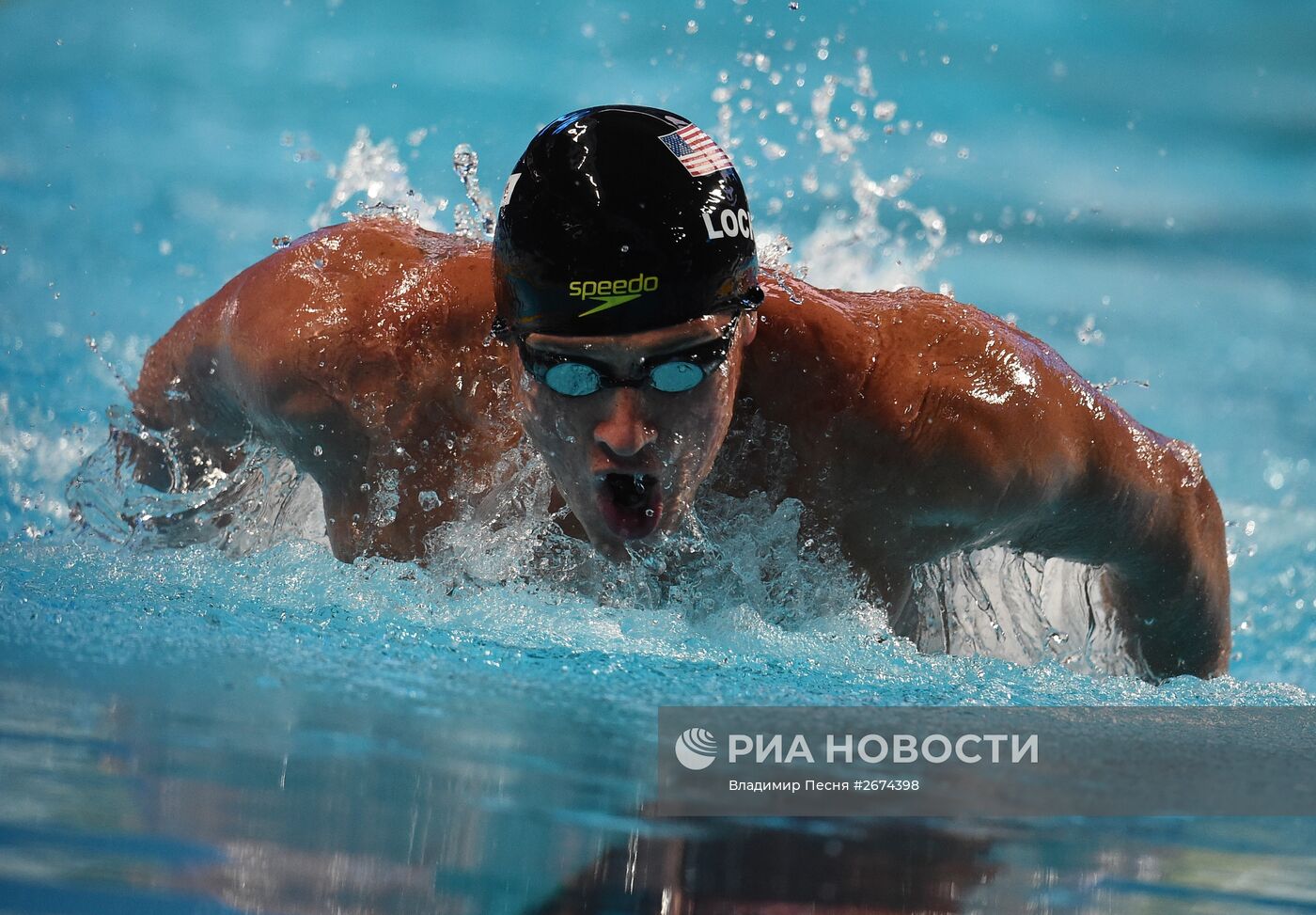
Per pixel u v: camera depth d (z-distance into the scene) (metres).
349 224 8.66
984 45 39.91
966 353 7.81
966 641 8.87
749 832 4.03
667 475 6.52
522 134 29.50
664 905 3.43
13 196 21.58
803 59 35.75
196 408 9.04
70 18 34.59
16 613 6.09
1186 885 3.95
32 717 4.53
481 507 7.91
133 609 6.40
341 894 3.35
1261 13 44.19
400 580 7.67
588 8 40.03
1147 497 8.38
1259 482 15.62
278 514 8.98
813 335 7.62
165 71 31.77
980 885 3.78
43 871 3.36
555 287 6.12
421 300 8.01
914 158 29.84
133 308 16.97
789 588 7.78
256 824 3.75
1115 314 21.91
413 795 4.09
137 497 9.08
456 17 39.00
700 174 6.31
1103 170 31.36
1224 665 9.59
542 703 5.38
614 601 7.75
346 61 34.47
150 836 3.61
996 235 25.78
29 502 10.54
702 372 6.28
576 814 4.04
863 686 6.41
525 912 3.32
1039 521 8.21
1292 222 28.45
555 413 6.43
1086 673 8.76
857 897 3.59
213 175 24.69
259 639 6.06
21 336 15.12
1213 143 34.28
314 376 7.98
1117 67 39.53
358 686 5.39
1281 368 19.91
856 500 7.79
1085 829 4.39
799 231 22.69
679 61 35.06
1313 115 36.56
